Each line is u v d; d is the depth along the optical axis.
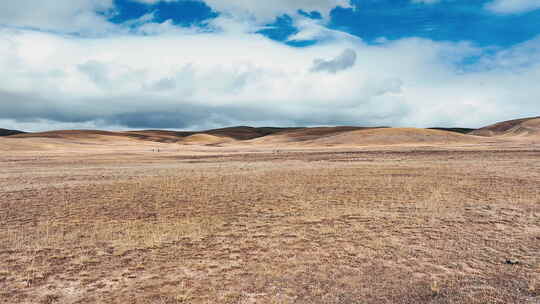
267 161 50.56
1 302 8.59
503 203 19.22
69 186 25.30
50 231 14.50
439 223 15.47
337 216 16.77
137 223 15.73
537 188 23.28
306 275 10.03
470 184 25.23
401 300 8.58
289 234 13.98
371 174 31.41
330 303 8.41
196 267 10.69
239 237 13.66
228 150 96.69
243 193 22.72
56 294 9.00
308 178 29.19
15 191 23.36
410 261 11.08
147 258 11.47
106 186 25.28
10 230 14.61
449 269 10.47
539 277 9.82
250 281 9.66
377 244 12.70
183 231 14.43
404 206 18.75
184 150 96.44
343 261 11.09
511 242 12.87
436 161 44.38
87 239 13.42
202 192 23.03
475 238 13.37
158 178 29.58
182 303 8.43
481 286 9.34
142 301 8.56
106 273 10.30
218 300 8.56
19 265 10.89
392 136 126.50
